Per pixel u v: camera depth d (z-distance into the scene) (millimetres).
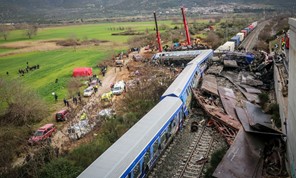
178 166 24672
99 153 25344
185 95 34406
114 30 161750
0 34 143500
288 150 22906
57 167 22531
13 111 37031
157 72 58719
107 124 32156
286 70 40562
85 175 17859
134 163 20156
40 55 95875
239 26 128875
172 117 27922
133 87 48219
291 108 21734
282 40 65438
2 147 28906
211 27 130375
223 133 29141
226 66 57844
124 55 83312
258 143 25922
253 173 21750
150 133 23641
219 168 21719
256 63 57625
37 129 34406
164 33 116812
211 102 37656
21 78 63844
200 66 51750
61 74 66250
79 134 31859
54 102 46031
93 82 54094
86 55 90688
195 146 27719
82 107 42531
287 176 21797
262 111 35156
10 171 23531
